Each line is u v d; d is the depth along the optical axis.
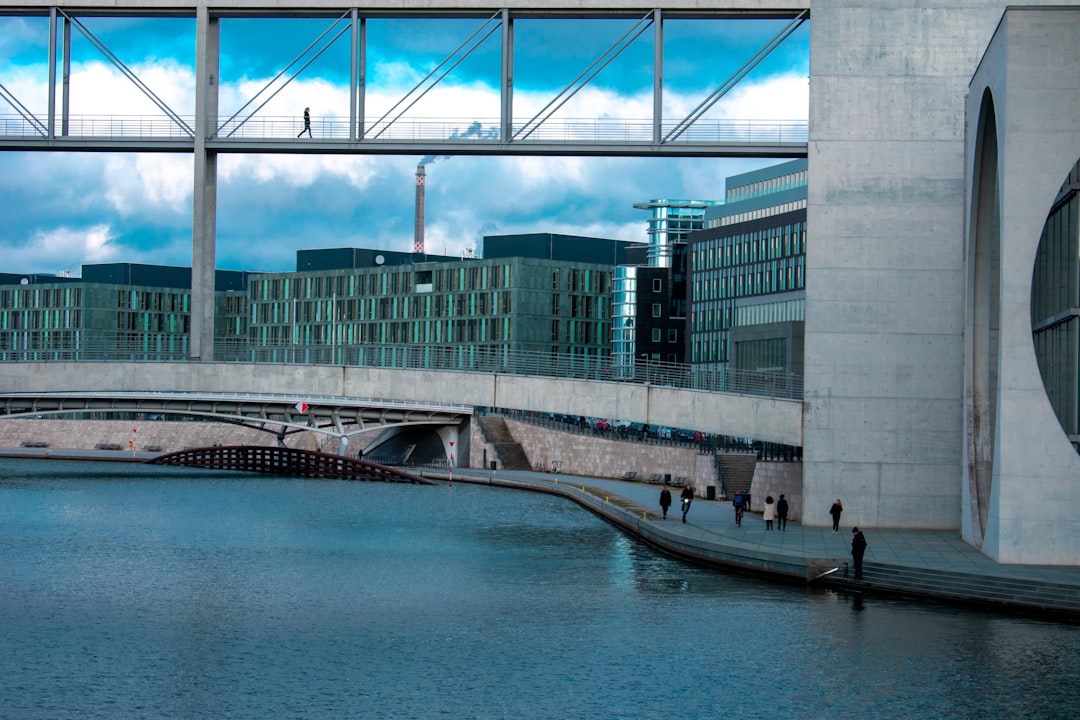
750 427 63.22
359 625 41.38
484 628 40.84
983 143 51.66
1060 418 46.16
